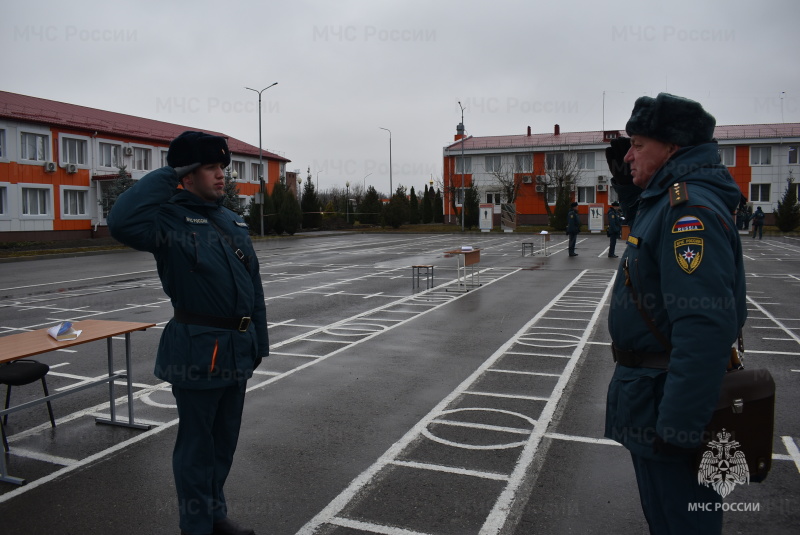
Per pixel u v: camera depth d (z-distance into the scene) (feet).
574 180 171.63
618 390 8.58
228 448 11.76
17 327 34.40
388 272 63.72
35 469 14.94
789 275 57.36
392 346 28.40
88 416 18.95
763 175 161.48
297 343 29.14
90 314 38.29
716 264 7.38
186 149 11.14
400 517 12.37
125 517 12.53
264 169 181.47
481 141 201.36
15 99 120.67
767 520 12.17
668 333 8.11
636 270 8.37
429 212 220.84
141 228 10.48
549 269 64.80
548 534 11.63
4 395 21.26
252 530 11.55
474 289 48.88
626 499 13.02
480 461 15.14
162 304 42.22
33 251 92.27
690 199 7.73
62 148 118.32
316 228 184.85
